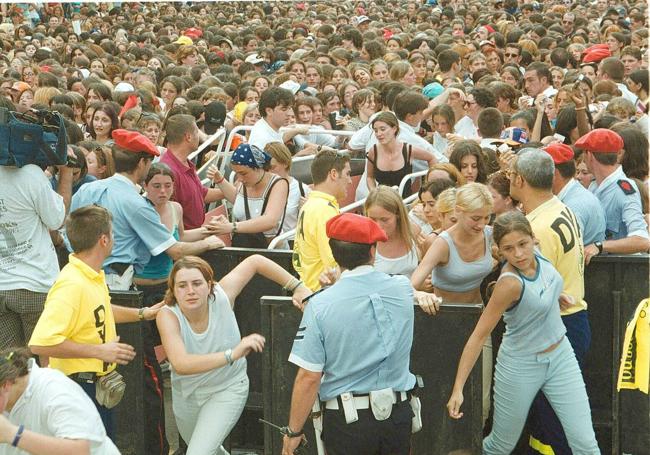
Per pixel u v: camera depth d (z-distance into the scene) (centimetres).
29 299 1216
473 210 1077
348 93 2394
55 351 1019
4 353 855
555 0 6256
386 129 1591
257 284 1241
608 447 1222
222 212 1648
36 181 1204
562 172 1228
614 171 1301
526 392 1081
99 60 3316
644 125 1744
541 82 2428
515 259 1023
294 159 1777
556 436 1123
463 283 1141
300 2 6850
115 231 1259
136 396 1133
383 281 968
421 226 1341
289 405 1101
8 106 1260
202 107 2019
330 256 1230
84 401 885
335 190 1274
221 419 1092
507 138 1739
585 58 2816
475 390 1054
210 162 1858
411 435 1031
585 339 1149
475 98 1959
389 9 6366
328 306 954
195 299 1045
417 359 1062
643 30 3459
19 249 1212
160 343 1264
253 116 2117
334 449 976
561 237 1120
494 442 1130
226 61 3703
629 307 1189
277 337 1093
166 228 1294
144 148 1269
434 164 1480
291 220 1470
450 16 5466
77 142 1600
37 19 5653
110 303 1102
